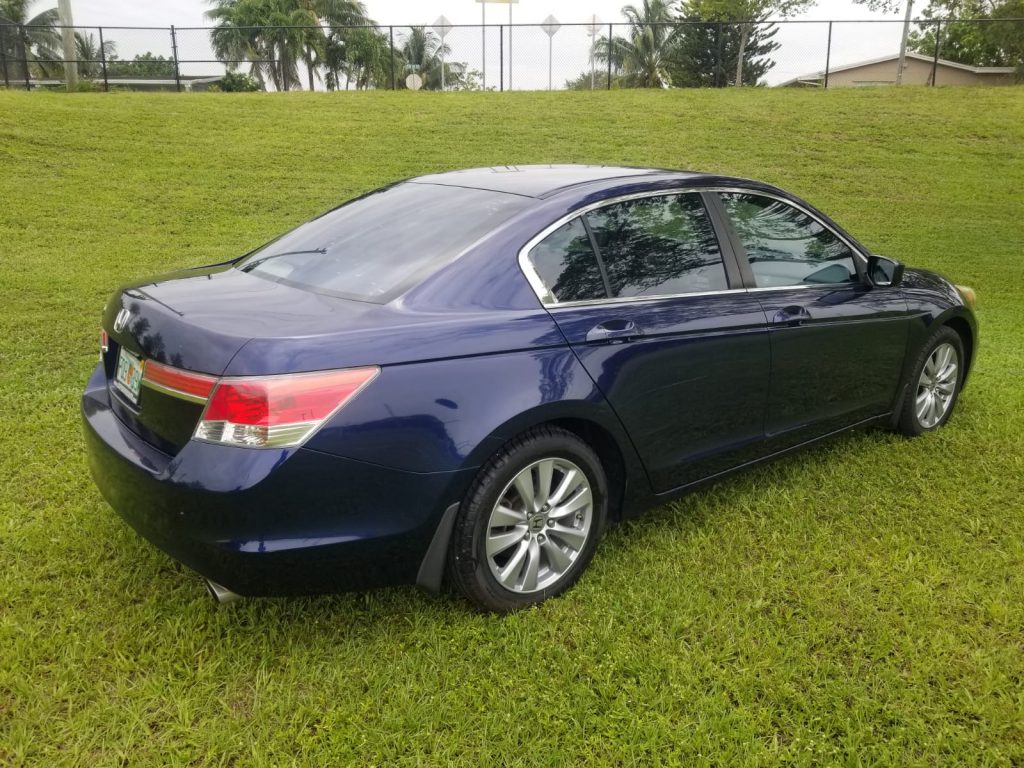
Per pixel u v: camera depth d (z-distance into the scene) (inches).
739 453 142.8
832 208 563.2
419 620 112.3
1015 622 113.7
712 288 136.7
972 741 93.3
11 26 951.6
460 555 108.6
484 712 96.9
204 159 605.6
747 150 696.4
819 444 162.2
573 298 119.7
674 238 135.0
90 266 366.0
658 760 88.7
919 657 106.5
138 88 1003.3
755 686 101.1
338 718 94.6
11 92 777.6
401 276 114.3
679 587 121.5
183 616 111.7
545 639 110.1
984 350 271.7
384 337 101.3
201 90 1021.8
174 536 98.2
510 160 639.1
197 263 382.9
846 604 118.5
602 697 99.2
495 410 106.0
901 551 132.6
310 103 830.5
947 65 1446.9
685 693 99.1
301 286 119.1
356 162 622.8
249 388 93.3
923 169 658.8
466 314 109.4
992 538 138.6
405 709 96.3
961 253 466.6
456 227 122.3
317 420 95.4
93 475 117.6
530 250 118.3
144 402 105.1
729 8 1689.2
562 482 118.3
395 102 847.7
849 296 159.2
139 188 527.2
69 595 116.6
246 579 97.1
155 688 98.4
